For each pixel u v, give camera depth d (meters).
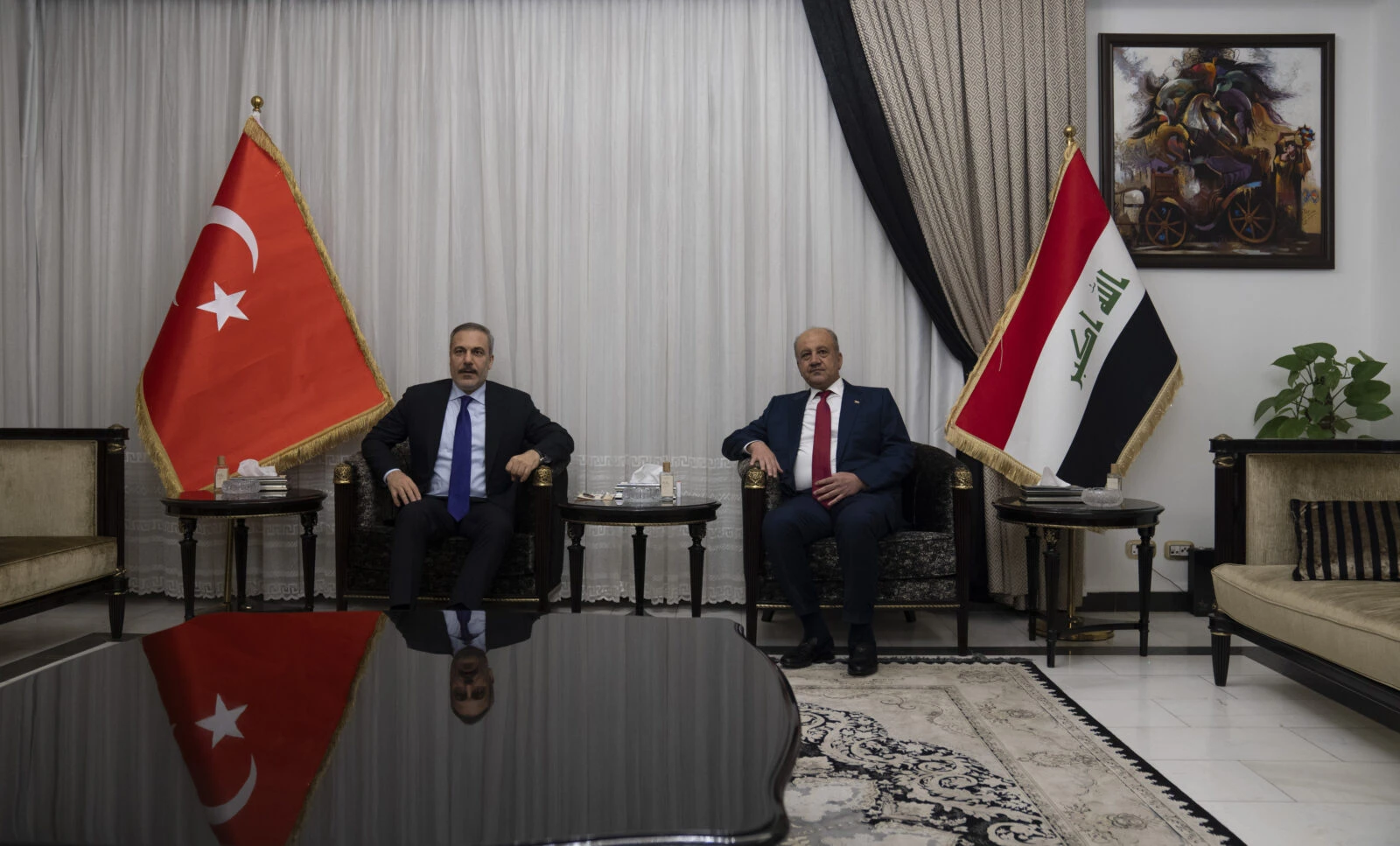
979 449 4.14
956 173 4.37
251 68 4.56
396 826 1.20
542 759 1.44
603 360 4.54
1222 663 3.34
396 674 1.92
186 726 1.60
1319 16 4.54
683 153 4.52
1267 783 2.42
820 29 4.43
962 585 3.69
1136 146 4.54
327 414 4.35
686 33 4.52
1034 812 2.19
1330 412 4.18
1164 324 4.56
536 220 4.54
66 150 4.61
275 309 4.34
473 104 4.55
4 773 1.38
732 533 4.51
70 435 3.84
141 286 4.57
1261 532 3.40
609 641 2.22
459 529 3.79
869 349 4.54
